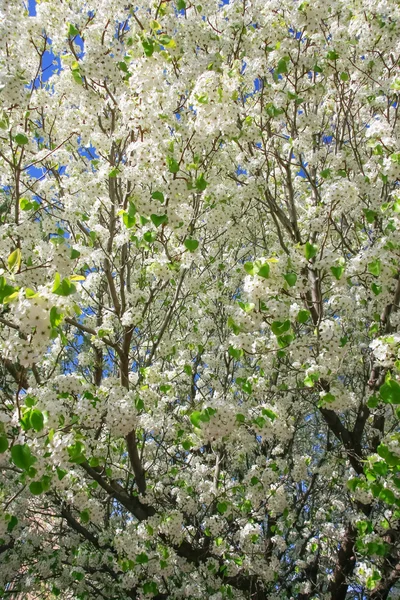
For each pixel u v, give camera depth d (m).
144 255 6.75
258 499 5.61
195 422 4.07
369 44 5.30
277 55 5.18
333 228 6.08
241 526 5.96
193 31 4.94
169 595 5.97
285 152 6.34
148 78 4.07
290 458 7.05
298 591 6.76
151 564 5.43
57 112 5.36
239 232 6.37
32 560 6.36
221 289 7.32
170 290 6.93
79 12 4.86
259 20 5.26
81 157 6.53
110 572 6.26
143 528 5.23
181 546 5.81
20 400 3.99
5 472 6.06
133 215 4.02
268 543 6.53
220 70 4.74
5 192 6.44
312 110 6.37
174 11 5.24
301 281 4.45
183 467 6.91
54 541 6.61
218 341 7.22
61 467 3.70
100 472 5.85
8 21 4.07
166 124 4.14
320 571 7.45
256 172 5.92
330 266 4.38
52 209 6.03
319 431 8.92
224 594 5.44
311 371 4.58
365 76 5.91
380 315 5.70
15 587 6.28
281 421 5.05
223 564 5.82
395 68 5.87
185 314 7.95
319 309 4.71
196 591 5.56
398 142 4.70
